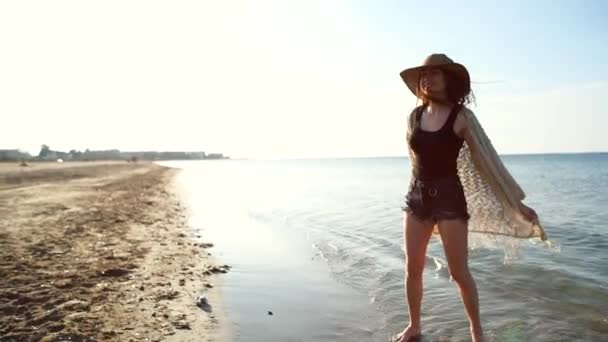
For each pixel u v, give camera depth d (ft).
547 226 38.50
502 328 13.94
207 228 37.37
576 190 86.38
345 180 148.97
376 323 14.49
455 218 11.64
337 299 17.08
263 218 45.57
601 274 20.13
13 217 38.37
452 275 12.04
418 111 12.35
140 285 18.21
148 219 41.42
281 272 21.48
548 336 13.25
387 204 59.72
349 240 30.89
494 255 23.49
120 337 12.84
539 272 20.34
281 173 242.78
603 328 13.76
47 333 12.85
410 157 12.60
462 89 11.82
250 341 12.98
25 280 18.11
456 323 14.39
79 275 19.25
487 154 11.65
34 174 129.18
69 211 43.98
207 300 16.66
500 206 12.19
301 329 13.98
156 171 220.23
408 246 12.62
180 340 12.85
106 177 132.98
